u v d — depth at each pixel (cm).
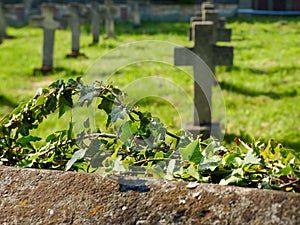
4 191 191
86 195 183
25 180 192
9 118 235
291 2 3083
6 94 968
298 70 1224
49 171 193
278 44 1703
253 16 2881
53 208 183
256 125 762
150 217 174
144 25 2477
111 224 176
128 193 180
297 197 165
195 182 178
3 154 229
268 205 165
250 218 165
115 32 2147
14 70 1224
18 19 2653
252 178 190
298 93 995
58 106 226
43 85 1084
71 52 1487
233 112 841
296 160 208
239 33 2050
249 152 196
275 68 1236
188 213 171
